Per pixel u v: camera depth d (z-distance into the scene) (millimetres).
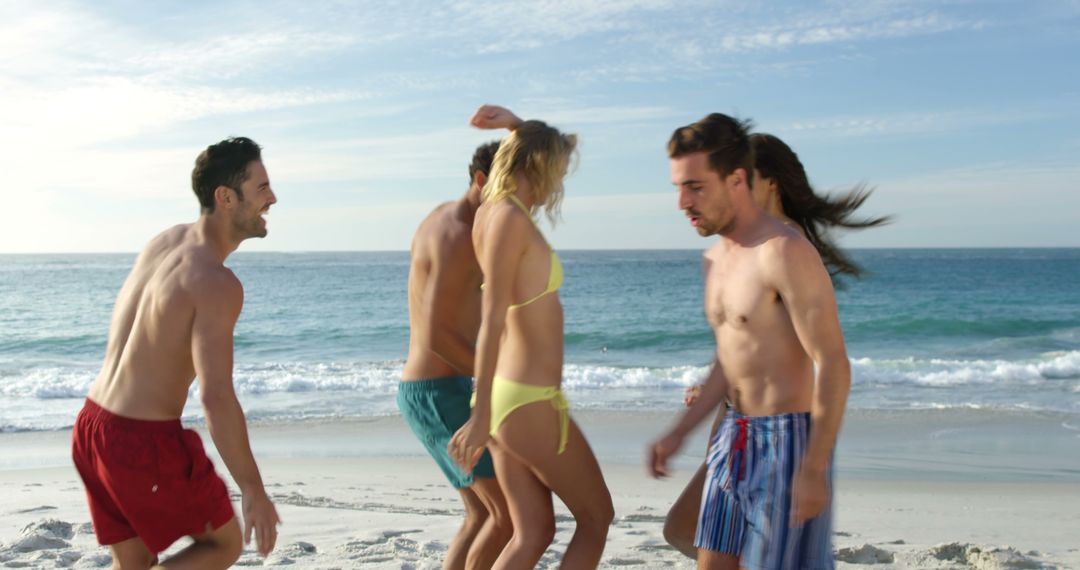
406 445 10352
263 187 3330
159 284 3170
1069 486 8008
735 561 2883
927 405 13258
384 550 5387
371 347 24797
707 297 3039
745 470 2830
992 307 34844
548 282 3199
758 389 2830
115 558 3348
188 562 3215
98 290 46531
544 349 3197
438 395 3670
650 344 24562
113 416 3125
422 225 3742
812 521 2719
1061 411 12492
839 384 2625
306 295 42094
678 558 5164
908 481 8258
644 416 12227
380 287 47750
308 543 5547
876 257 128625
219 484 3287
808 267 2660
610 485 7992
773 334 2789
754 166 2980
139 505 3133
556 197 3320
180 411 3207
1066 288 47125
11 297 41750
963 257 127312
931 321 27547
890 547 5645
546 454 3201
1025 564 5137
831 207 3229
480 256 3252
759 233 2828
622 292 44375
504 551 3264
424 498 7328
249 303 38031
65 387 15172
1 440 10742
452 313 3582
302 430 11430
